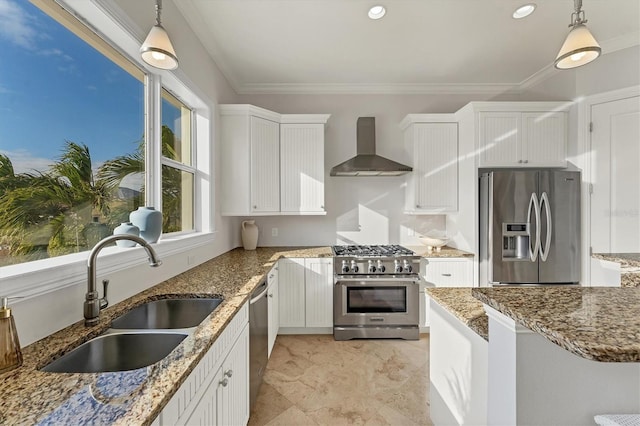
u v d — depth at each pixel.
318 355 2.72
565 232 2.86
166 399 0.74
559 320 0.76
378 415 1.93
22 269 1.06
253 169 3.04
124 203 1.70
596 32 2.57
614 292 1.01
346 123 3.72
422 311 3.13
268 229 3.70
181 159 2.47
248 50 2.79
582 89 2.93
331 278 3.13
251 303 1.84
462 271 3.09
